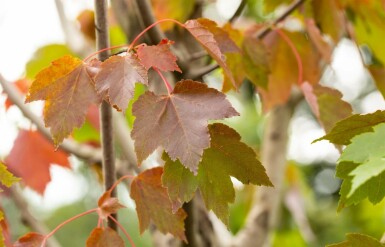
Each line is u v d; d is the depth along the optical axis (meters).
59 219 3.83
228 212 0.87
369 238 0.85
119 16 1.23
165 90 1.16
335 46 1.20
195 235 1.05
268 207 1.40
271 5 1.27
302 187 2.06
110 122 0.93
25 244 0.92
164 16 1.27
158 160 1.09
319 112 1.01
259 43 1.06
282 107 1.50
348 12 1.26
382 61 1.30
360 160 0.81
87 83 0.86
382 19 1.25
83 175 3.56
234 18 1.17
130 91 0.83
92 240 0.91
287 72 1.21
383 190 0.84
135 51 0.90
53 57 1.49
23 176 1.33
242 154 0.86
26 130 1.33
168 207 0.93
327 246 0.86
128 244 3.27
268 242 1.50
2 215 0.95
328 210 3.09
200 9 1.30
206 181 0.86
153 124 0.83
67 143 1.26
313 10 1.19
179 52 1.13
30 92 0.86
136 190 0.93
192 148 0.82
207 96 0.84
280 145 1.47
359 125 0.83
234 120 2.83
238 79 1.05
